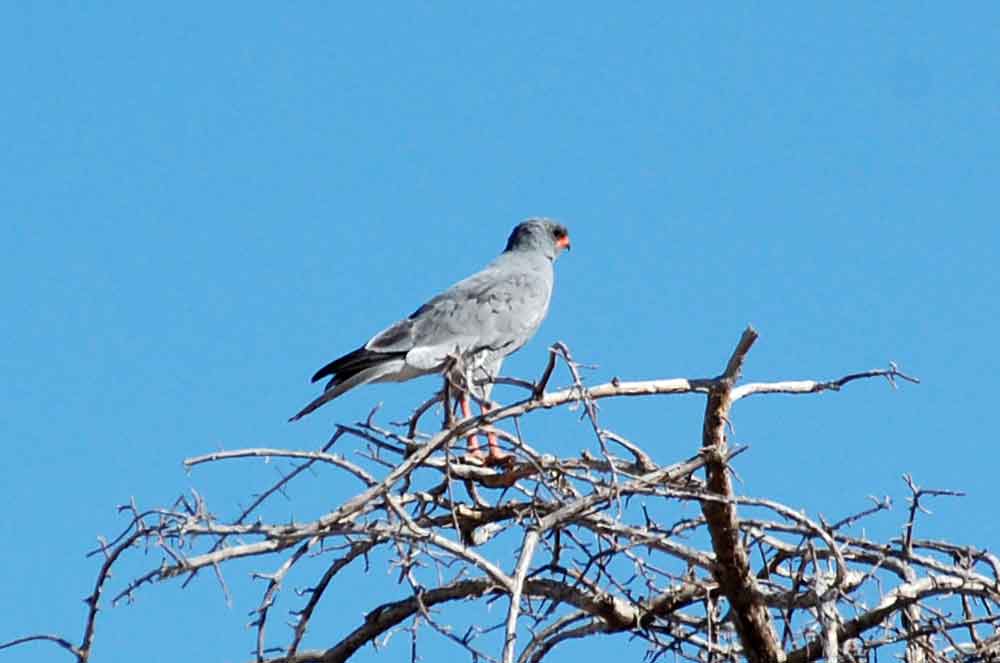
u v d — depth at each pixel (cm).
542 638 1294
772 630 1236
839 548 1202
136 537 1055
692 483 1226
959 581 1184
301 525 1088
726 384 1205
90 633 1076
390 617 1283
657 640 1277
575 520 1175
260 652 1190
